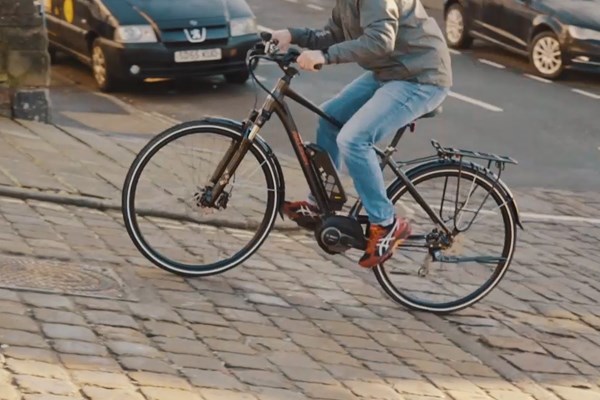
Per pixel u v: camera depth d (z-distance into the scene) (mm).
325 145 8578
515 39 23219
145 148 8430
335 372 7406
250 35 19703
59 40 20531
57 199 10430
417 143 16453
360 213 8617
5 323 7281
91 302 7895
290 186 12312
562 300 9594
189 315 7977
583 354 8367
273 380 7105
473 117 18500
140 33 18906
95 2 19406
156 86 19891
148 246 8617
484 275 8906
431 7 32750
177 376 6906
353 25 8109
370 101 8195
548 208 13398
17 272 8305
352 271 9602
